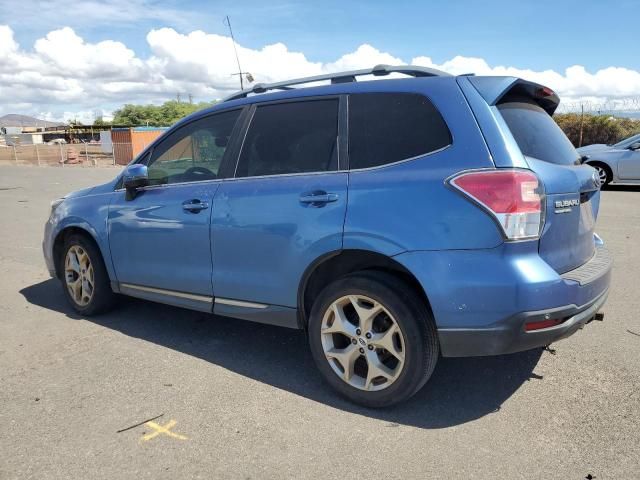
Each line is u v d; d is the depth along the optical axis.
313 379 3.74
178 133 4.35
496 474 2.66
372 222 3.15
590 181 3.46
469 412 3.26
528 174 2.88
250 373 3.84
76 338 4.53
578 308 3.02
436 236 2.96
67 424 3.18
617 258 6.81
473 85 3.17
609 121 26.00
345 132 3.44
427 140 3.14
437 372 3.81
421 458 2.80
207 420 3.20
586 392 3.47
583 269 3.29
